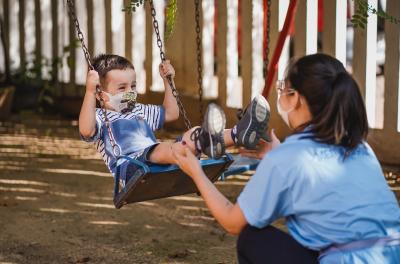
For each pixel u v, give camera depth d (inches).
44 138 350.9
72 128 376.8
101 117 169.6
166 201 247.4
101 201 247.1
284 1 310.3
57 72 414.9
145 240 209.0
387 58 279.6
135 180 148.1
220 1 341.7
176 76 363.9
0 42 445.1
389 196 122.0
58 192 257.8
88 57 163.5
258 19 327.9
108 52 390.0
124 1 380.2
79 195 254.1
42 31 423.2
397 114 279.3
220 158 152.5
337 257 117.7
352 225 117.4
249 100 332.2
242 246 130.6
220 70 344.8
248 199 121.3
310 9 300.7
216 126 137.4
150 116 177.0
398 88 277.7
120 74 171.0
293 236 122.5
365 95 286.5
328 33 292.7
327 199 117.6
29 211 235.8
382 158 285.3
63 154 316.8
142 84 385.4
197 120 353.4
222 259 193.8
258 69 330.6
